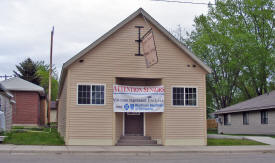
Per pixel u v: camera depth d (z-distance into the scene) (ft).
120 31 68.95
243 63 131.03
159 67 69.82
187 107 70.28
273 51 130.11
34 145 62.90
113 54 68.18
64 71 67.87
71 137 65.10
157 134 69.92
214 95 156.04
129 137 70.23
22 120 114.42
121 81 71.31
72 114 65.62
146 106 68.13
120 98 67.31
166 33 69.87
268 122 108.27
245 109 117.19
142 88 68.39
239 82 146.61
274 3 130.82
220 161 47.96
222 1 139.23
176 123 69.36
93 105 66.49
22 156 49.93
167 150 59.77
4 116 74.54
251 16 133.28
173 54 70.79
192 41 150.30
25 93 115.65
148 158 51.01
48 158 48.14
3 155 50.62
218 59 142.51
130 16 68.39
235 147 66.59
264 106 106.32
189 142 69.41
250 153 60.80
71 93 65.87
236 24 135.74
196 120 70.44
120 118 70.64
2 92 76.69
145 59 65.92
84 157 50.70
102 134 66.28
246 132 121.80
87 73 66.85
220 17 139.74
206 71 71.87
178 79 70.44
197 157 53.06
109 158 50.08
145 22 70.08
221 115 144.15
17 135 73.36
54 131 101.86
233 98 161.68
